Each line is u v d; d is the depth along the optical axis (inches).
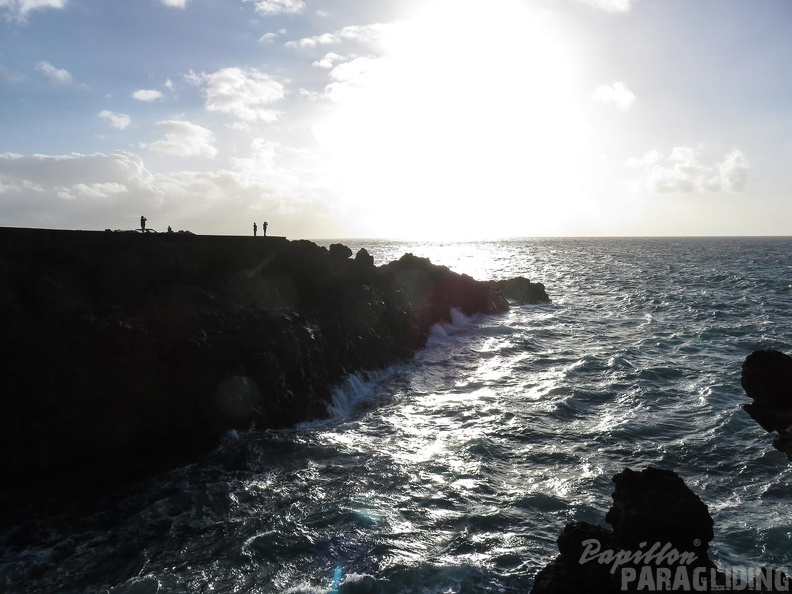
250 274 1051.3
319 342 976.9
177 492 629.3
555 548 516.1
